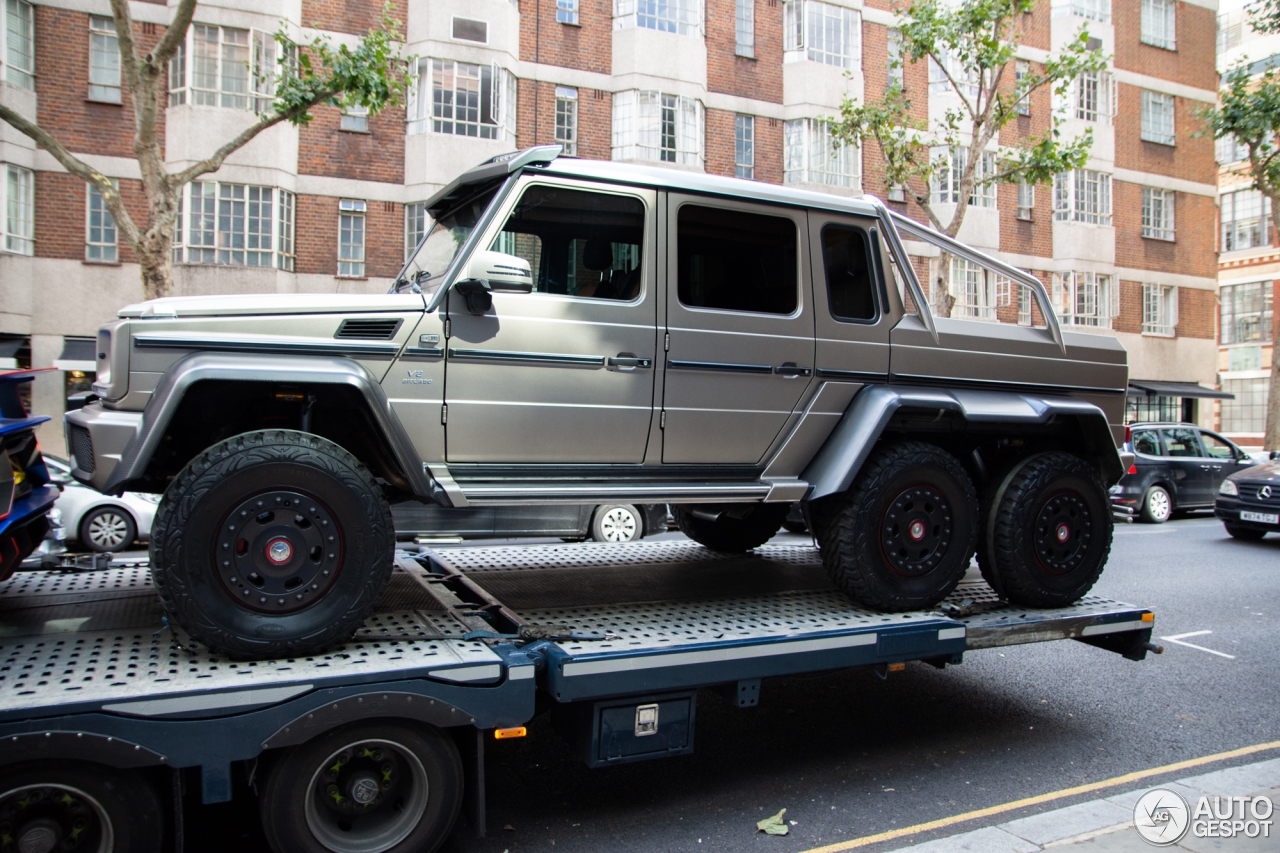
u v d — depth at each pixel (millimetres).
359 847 2926
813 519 4277
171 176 10961
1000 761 4227
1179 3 27391
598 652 3260
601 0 19781
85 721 2551
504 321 3576
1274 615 7426
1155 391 25594
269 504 3014
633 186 3848
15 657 2996
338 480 3094
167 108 16469
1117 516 12656
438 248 4121
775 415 4133
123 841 2639
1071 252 25094
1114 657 6129
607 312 3750
